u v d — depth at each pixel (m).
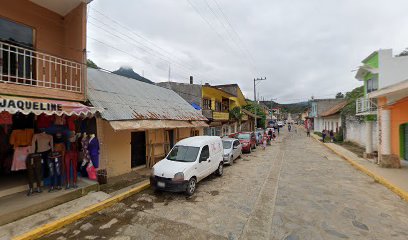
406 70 15.18
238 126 32.75
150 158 11.92
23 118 7.75
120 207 6.88
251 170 12.23
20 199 6.20
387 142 12.19
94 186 7.60
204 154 9.44
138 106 10.84
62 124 7.76
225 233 5.36
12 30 7.13
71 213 6.06
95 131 8.52
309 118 58.91
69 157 7.22
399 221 5.97
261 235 5.28
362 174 11.24
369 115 15.15
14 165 6.71
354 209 6.76
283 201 7.45
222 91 23.62
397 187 8.40
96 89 9.75
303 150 20.66
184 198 7.70
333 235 5.24
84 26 7.88
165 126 10.82
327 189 8.75
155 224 5.79
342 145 22.56
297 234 5.30
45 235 5.21
